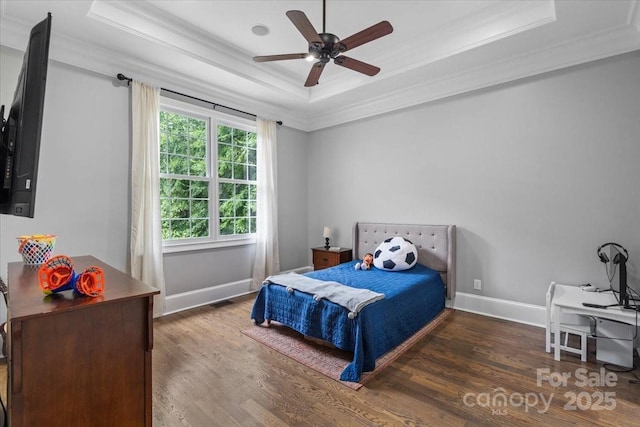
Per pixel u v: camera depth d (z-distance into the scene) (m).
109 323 1.19
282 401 2.00
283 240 4.97
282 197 4.95
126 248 3.25
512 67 3.23
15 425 1.01
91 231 3.03
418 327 3.05
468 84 3.53
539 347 2.71
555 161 3.06
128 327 1.24
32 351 1.04
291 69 3.97
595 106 2.85
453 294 3.64
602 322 2.43
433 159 3.88
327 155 5.07
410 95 3.99
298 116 5.06
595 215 2.87
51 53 2.78
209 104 3.98
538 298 3.18
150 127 3.34
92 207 3.03
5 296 1.35
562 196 3.03
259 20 2.91
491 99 3.43
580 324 2.70
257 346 2.77
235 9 2.75
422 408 1.92
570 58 2.93
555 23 2.60
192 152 3.93
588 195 2.90
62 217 2.87
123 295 1.20
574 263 2.98
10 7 2.41
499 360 2.49
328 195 5.07
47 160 2.78
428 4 2.69
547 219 3.12
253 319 3.24
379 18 2.88
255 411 1.90
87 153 3.00
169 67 3.38
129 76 3.25
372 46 3.40
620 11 2.45
